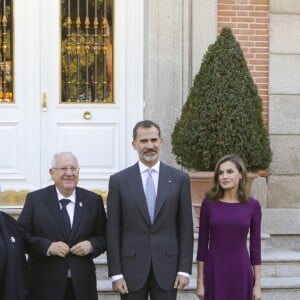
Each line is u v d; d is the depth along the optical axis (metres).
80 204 5.84
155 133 5.81
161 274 5.76
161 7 8.91
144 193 5.82
